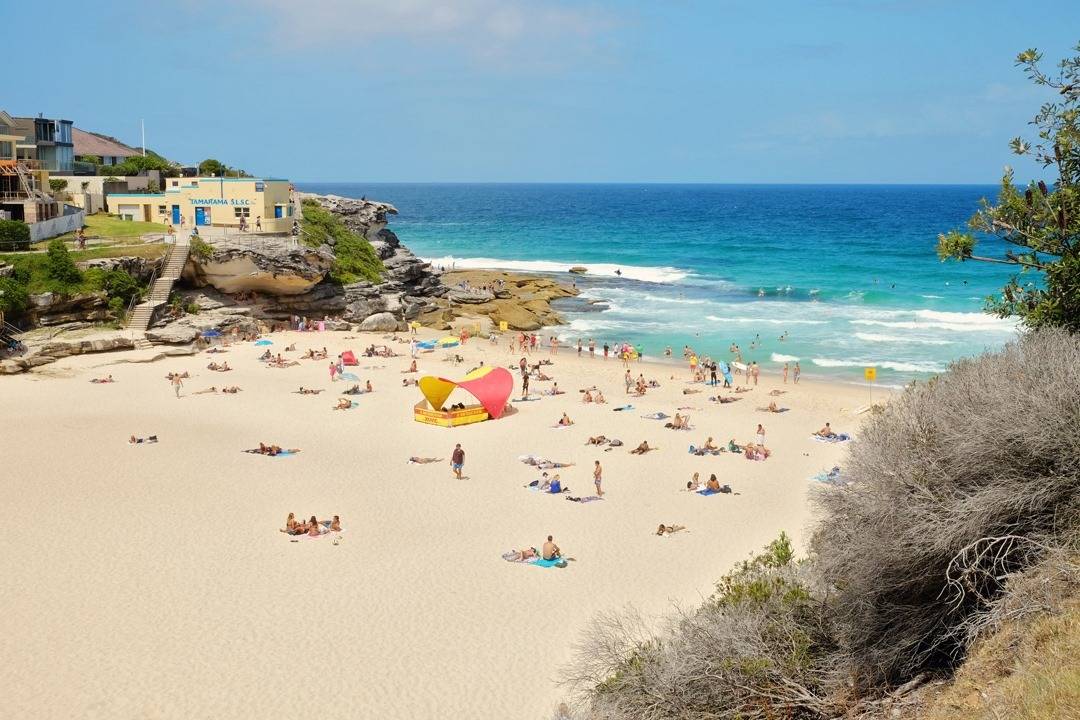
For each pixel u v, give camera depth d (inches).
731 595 581.0
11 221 2228.1
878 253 4822.8
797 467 1411.2
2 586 953.5
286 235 2677.2
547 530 1143.0
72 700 751.7
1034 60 530.9
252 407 1722.4
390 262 3065.9
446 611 918.4
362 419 1669.5
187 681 783.7
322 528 1131.9
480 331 2610.7
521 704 750.5
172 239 2417.6
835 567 513.3
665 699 511.2
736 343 2509.8
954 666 453.4
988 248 4685.0
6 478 1285.7
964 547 446.9
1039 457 458.6
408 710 745.6
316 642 853.8
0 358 1898.4
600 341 2564.0
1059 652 393.7
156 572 997.8
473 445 1520.7
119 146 4215.1
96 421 1588.3
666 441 1557.6
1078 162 538.9
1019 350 546.0
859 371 2161.7
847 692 475.5
